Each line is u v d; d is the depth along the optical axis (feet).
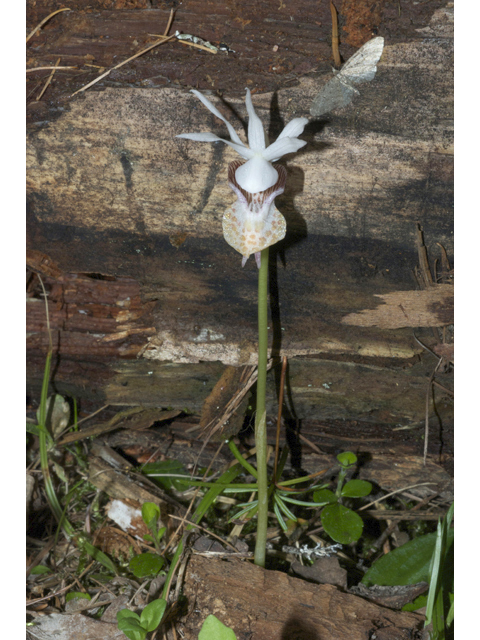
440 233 0.82
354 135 0.79
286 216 0.82
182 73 0.79
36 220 0.84
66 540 0.84
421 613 0.75
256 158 0.70
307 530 0.86
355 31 0.78
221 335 0.86
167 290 0.85
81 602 0.77
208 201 0.82
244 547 0.82
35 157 0.81
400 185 0.80
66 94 0.79
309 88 0.78
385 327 0.84
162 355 0.86
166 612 0.74
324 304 0.84
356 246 0.83
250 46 0.78
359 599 0.75
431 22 0.77
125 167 0.81
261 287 0.74
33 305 0.86
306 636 0.71
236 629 0.72
